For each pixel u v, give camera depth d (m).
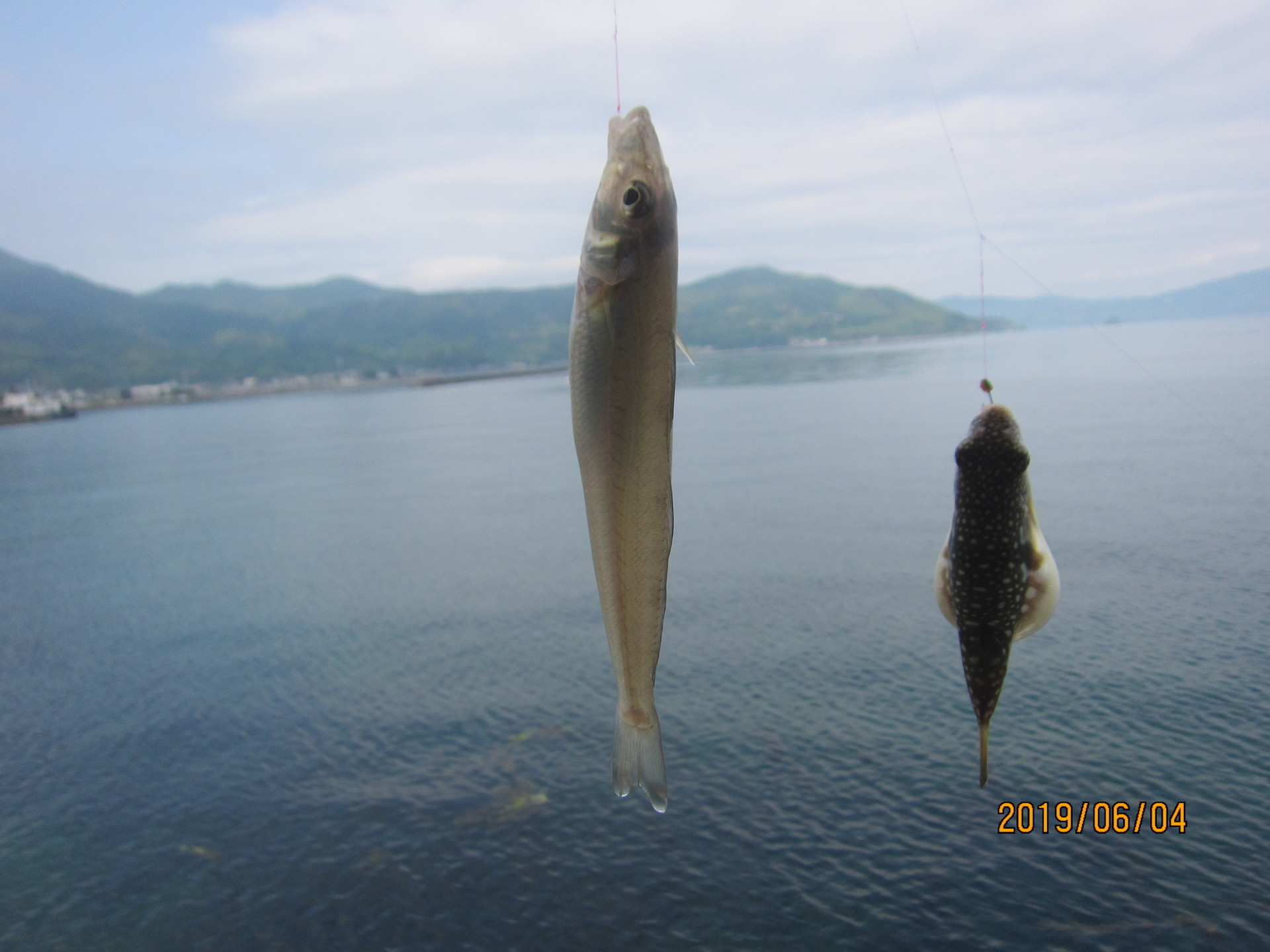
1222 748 11.11
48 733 15.59
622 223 2.15
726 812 11.10
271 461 62.72
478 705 15.13
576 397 2.27
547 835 11.07
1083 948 8.34
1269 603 15.28
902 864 9.79
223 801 12.62
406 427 86.94
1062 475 27.28
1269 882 8.83
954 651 15.34
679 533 26.23
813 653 15.80
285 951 9.48
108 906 10.45
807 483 32.81
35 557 32.53
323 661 18.16
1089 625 15.22
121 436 103.94
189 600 24.28
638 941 9.12
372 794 12.46
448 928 9.60
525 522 31.27
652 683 2.41
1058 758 11.37
